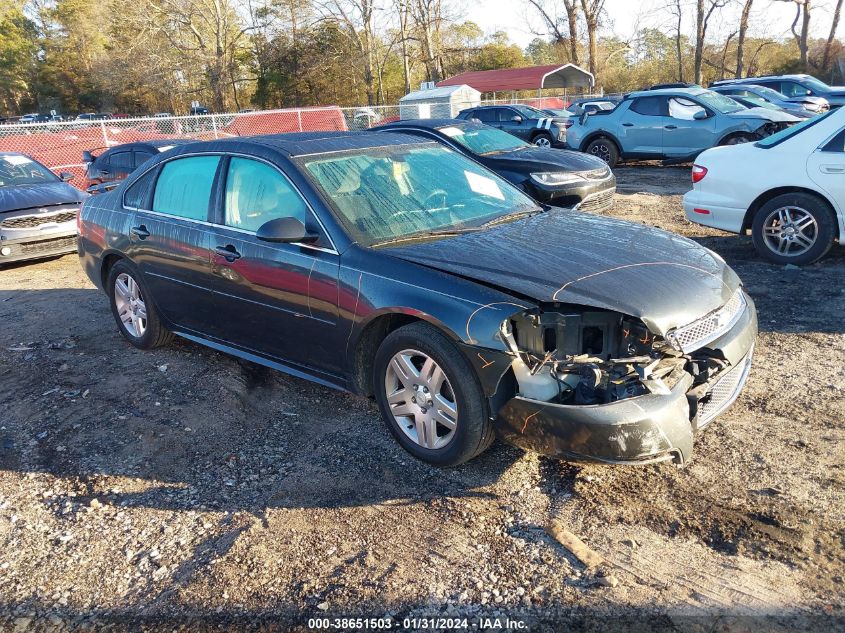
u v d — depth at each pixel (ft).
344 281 11.94
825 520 9.68
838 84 132.67
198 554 9.93
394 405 11.90
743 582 8.69
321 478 11.61
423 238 12.49
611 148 50.98
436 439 11.36
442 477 11.39
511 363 10.07
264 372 16.22
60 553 10.18
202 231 14.76
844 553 9.04
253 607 8.83
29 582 9.59
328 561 9.58
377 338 12.25
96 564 9.88
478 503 10.66
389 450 12.33
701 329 10.44
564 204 28.86
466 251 11.69
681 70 151.43
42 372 16.75
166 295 16.17
